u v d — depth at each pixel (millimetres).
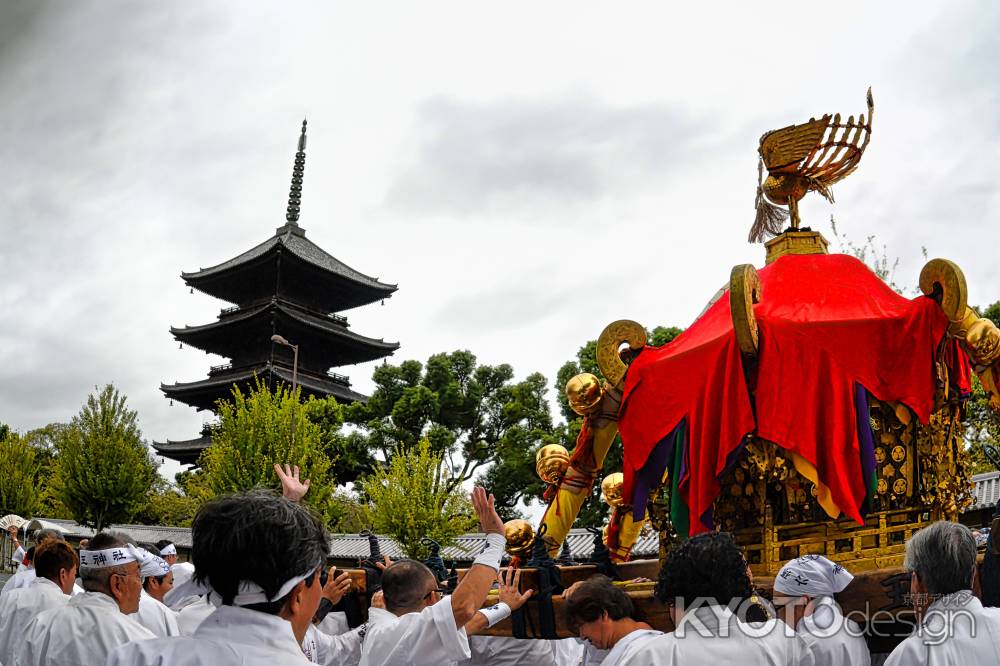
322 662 4238
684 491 4387
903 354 4027
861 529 3971
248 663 2229
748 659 2588
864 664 3219
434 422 40875
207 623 2365
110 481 34031
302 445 30000
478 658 4145
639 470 4512
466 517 31094
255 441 29609
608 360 4801
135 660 2242
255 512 2369
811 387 3982
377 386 42250
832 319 4117
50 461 50531
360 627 4363
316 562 2418
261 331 51875
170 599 5664
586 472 5012
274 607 2367
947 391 4191
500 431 41875
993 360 4098
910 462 4113
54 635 4043
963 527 2986
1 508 40000
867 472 3912
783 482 4105
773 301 4426
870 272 4617
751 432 4031
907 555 3053
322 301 55688
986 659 2779
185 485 48594
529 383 41281
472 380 42469
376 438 39562
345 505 39219
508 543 4984
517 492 37812
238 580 2326
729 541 2771
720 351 4156
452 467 41969
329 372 55906
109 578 4230
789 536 4102
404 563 3979
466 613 3443
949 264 3896
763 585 3678
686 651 2605
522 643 4117
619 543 5668
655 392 4461
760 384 4055
